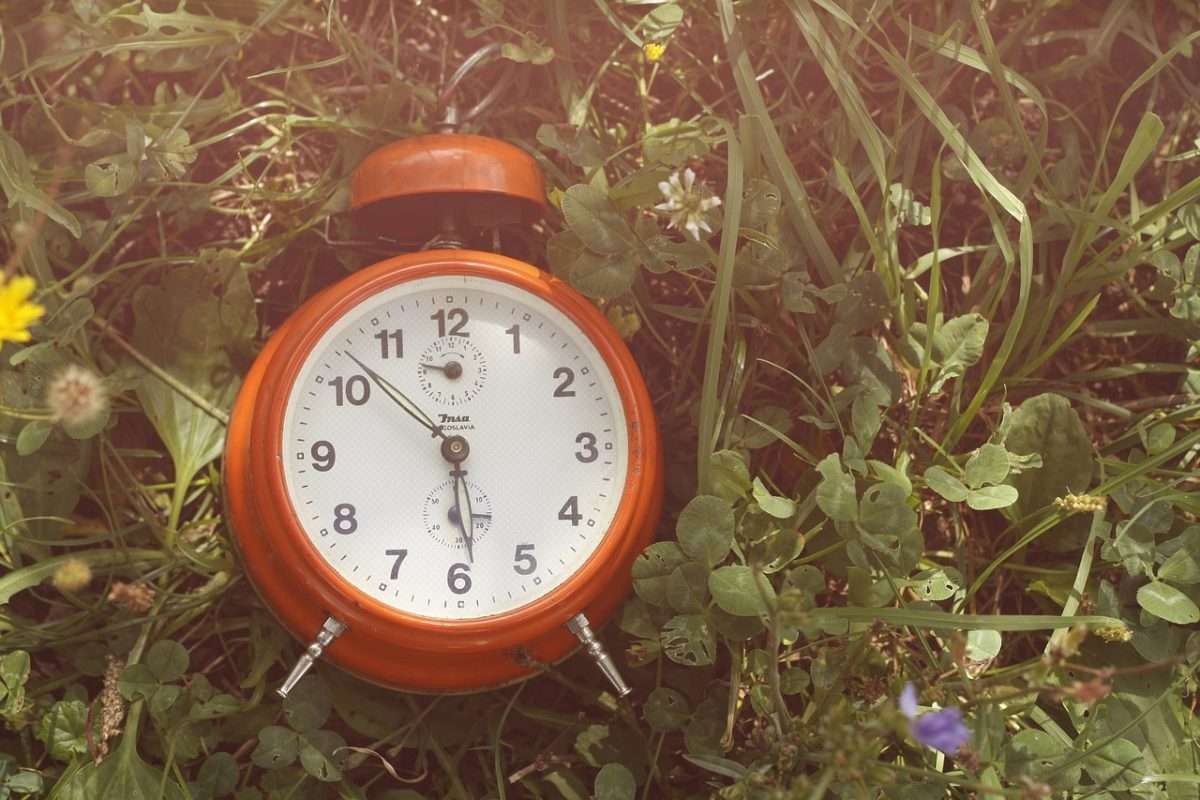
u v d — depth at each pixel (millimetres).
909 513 445
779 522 465
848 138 495
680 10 493
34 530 473
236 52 502
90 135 479
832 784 433
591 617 458
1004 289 490
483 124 512
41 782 456
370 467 447
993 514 502
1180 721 464
